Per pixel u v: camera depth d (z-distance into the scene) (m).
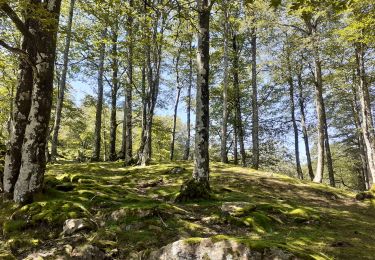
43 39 8.44
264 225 8.12
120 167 18.73
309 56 21.14
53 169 17.06
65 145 40.22
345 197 14.59
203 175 11.27
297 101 30.88
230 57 26.56
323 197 14.16
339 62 20.62
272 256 5.02
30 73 9.00
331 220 9.66
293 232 8.03
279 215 9.30
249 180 15.48
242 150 26.89
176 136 49.56
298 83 27.88
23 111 8.90
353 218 10.41
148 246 6.34
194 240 5.50
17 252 6.25
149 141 19.31
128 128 19.73
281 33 21.67
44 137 8.59
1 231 7.23
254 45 23.50
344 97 30.06
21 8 7.68
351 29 15.06
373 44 18.58
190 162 21.08
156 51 20.44
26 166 8.38
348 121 34.19
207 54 11.84
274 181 15.76
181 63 29.58
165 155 42.44
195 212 8.91
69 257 5.78
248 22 19.52
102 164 19.98
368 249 7.09
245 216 8.48
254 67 23.33
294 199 13.22
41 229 7.14
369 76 21.88
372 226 9.46
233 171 17.80
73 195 9.32
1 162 11.19
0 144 12.92
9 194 8.53
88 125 39.97
